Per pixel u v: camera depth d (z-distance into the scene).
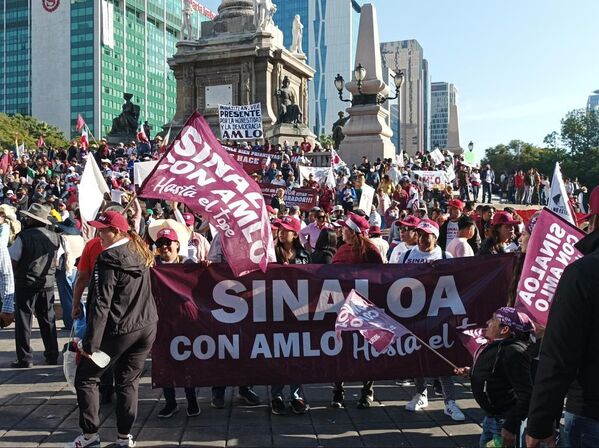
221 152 6.20
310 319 6.66
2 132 95.56
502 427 4.62
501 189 45.22
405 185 23.25
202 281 6.59
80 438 5.42
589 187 82.75
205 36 44.12
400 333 5.71
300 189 17.34
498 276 6.84
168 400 6.53
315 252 8.76
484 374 4.71
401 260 7.81
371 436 6.01
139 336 5.43
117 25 140.62
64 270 10.54
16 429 6.11
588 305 2.96
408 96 150.62
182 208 14.16
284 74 44.22
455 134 58.97
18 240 8.39
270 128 40.53
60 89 139.00
